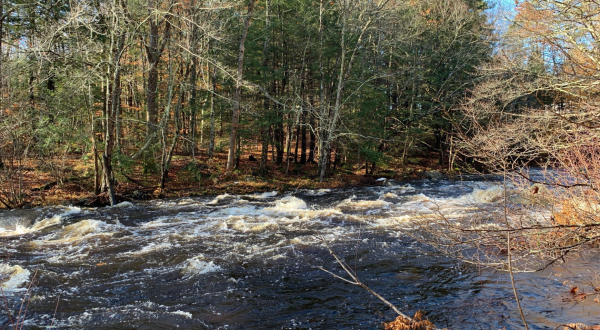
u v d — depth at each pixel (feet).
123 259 29.04
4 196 49.88
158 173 69.62
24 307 21.11
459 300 21.33
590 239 13.52
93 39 53.78
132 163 57.31
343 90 87.20
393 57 104.99
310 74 91.86
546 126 20.24
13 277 25.03
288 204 51.31
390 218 42.42
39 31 57.62
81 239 34.27
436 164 106.42
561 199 20.01
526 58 25.80
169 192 60.90
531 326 17.69
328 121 78.59
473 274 25.09
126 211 47.24
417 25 93.61
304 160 100.07
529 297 21.01
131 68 62.75
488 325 18.15
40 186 55.98
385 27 78.54
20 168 48.88
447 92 88.94
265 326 19.07
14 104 47.55
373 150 87.40
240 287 24.00
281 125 94.48
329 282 24.70
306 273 26.32
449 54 95.30
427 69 94.84
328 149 80.79
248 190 66.23
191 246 32.19
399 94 99.40
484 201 48.65
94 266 27.55
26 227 38.88
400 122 94.84
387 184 76.95
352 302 21.68
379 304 21.30
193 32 60.23
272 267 27.48
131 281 24.97
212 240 34.09
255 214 45.65
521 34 22.80
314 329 18.62
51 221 40.81
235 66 78.84
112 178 52.60
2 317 19.94
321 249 31.42
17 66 47.57
